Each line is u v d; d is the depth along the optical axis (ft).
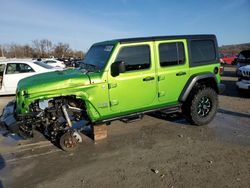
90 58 16.99
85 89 14.16
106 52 15.40
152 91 16.26
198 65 18.02
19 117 13.41
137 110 16.19
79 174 12.33
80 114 15.21
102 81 14.52
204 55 18.43
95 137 16.37
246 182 10.98
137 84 15.60
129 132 17.80
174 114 20.97
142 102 16.10
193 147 14.85
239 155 13.57
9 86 30.60
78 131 16.39
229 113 21.63
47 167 13.16
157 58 16.21
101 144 15.84
